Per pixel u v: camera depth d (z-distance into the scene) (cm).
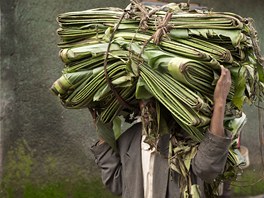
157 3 428
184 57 317
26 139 646
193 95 311
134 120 368
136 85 335
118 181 376
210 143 318
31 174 649
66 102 356
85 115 664
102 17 346
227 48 325
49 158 653
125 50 332
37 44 643
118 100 348
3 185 639
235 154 349
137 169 356
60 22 353
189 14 328
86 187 665
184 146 338
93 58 341
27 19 639
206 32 321
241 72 324
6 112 636
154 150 350
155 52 320
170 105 320
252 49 333
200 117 314
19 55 638
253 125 722
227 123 339
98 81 342
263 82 351
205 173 327
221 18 323
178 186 344
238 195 712
